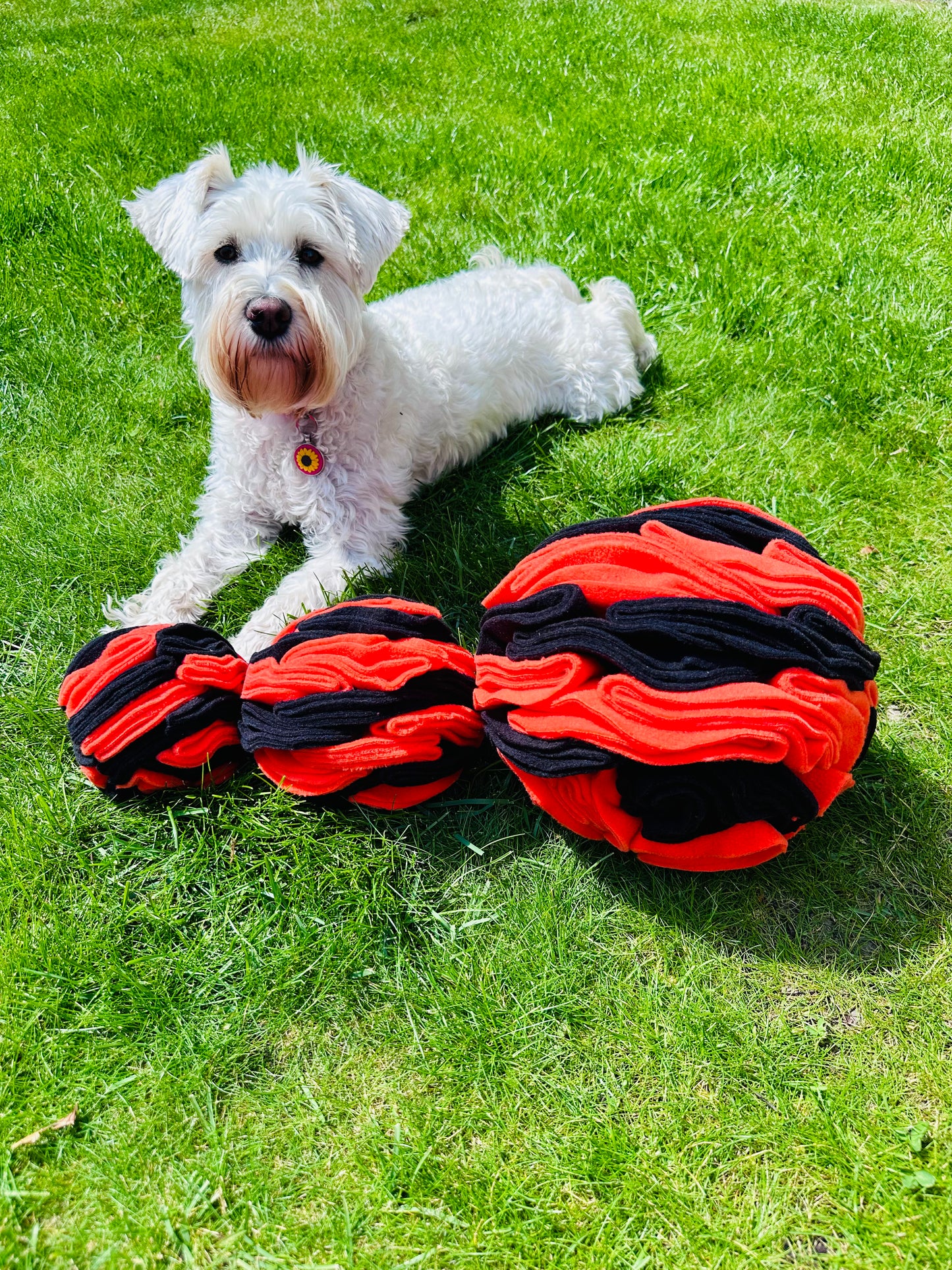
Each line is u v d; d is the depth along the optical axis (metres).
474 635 0.76
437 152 1.48
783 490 0.88
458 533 0.83
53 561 0.81
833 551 0.82
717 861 0.56
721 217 1.28
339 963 0.55
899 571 0.81
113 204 1.33
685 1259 0.44
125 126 1.61
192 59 1.94
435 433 0.90
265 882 0.59
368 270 0.79
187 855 0.60
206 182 0.75
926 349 1.03
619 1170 0.47
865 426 0.96
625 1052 0.52
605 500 0.87
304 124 1.60
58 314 1.13
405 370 0.85
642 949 0.56
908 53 1.86
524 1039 0.52
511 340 0.97
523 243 1.25
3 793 0.65
